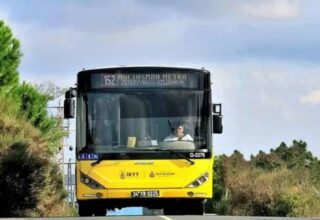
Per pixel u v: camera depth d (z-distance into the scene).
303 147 113.75
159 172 23.84
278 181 46.75
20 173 31.41
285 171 47.56
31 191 31.67
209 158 24.03
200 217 21.70
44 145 35.22
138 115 24.12
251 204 46.53
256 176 48.47
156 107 24.23
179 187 23.81
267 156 85.62
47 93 54.19
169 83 24.41
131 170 23.80
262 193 46.06
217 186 71.19
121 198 23.66
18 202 31.50
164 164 23.84
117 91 24.25
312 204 43.69
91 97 24.23
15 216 31.48
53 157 37.94
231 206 48.81
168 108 24.23
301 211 43.34
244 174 49.50
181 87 24.42
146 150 23.88
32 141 34.25
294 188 44.84
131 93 24.23
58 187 36.59
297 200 43.84
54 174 35.56
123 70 24.34
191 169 23.92
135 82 24.34
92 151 23.86
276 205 44.66
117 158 23.81
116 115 24.12
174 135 24.08
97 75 24.31
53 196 34.88
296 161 93.81
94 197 23.69
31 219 21.39
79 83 24.41
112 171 23.80
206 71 24.58
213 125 24.44
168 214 26.48
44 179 32.19
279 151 112.19
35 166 31.80
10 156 31.36
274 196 45.19
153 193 23.75
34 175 31.70
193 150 24.00
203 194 23.88
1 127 34.06
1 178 31.19
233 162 76.62
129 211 40.94
